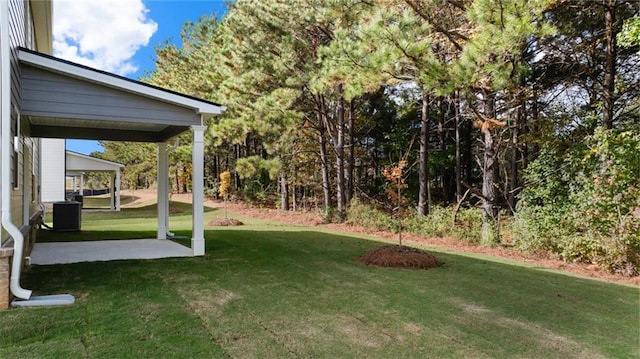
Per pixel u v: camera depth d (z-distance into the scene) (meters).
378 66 6.71
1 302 3.88
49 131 8.24
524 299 4.66
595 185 6.88
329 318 3.87
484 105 8.42
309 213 15.64
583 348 3.27
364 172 20.53
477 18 6.04
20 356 2.87
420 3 7.55
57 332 3.35
